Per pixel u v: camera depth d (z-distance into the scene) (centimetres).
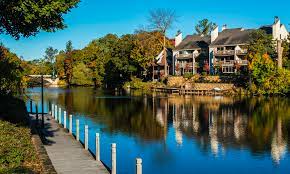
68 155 2053
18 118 2161
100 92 9019
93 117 4291
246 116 4391
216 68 9594
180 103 6094
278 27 8994
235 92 7975
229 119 4150
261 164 2253
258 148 2661
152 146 2723
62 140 2480
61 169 1777
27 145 1416
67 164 1869
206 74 9269
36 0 1619
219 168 2175
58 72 14338
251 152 2544
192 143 2839
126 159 2331
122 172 2041
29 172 1165
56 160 1944
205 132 3325
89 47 13425
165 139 2978
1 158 1209
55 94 8262
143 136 3106
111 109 5175
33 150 1387
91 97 7350
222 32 10256
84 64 13250
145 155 2456
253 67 7656
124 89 10281
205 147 2700
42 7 1622
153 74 10331
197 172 2106
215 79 8731
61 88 11231
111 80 11500
